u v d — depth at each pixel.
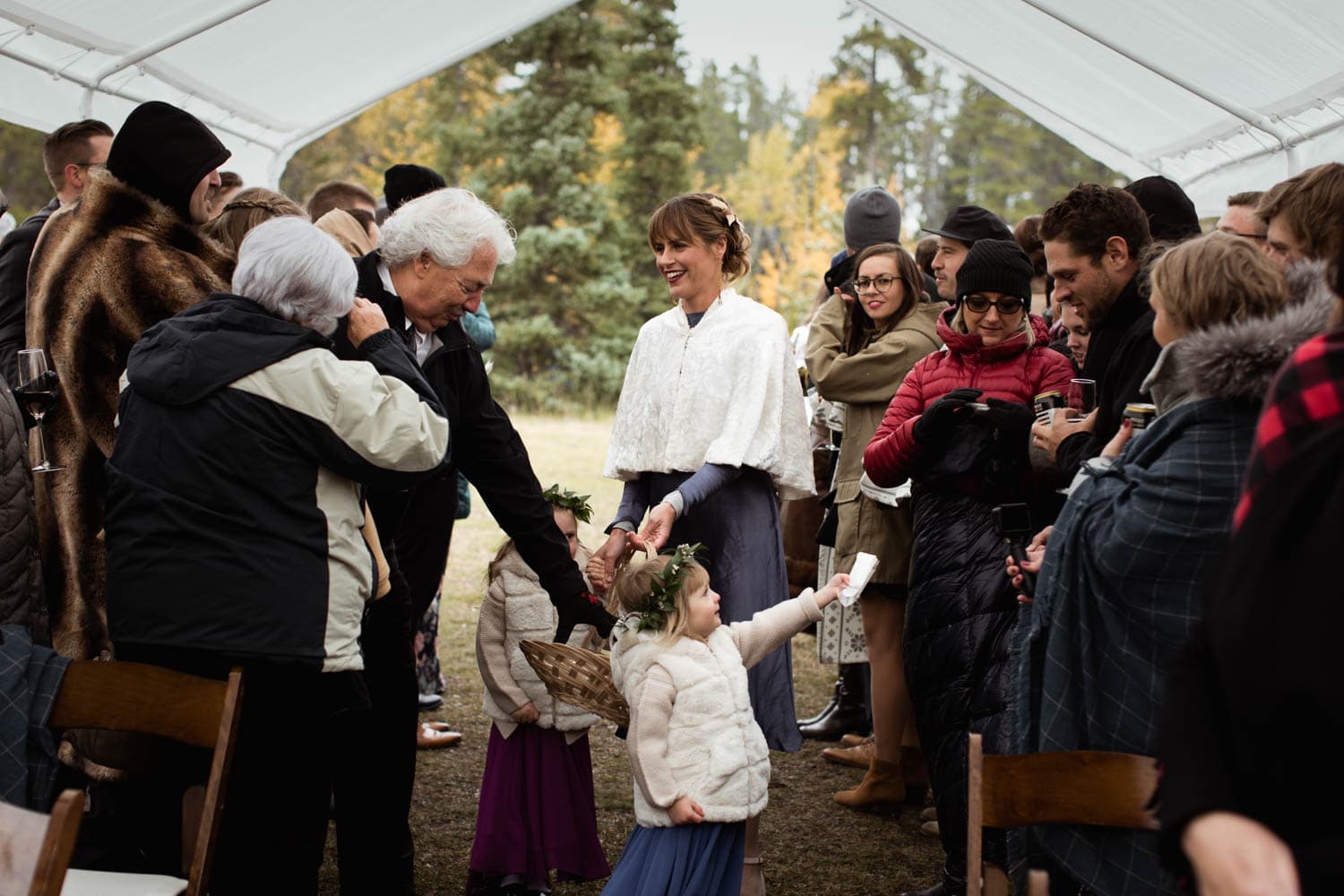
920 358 4.12
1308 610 1.18
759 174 38.00
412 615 3.27
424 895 3.54
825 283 4.98
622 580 3.00
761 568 3.46
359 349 2.78
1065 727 2.39
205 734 2.36
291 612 2.49
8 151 31.94
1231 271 2.31
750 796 2.88
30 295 3.24
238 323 2.54
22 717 2.43
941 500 3.29
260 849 2.65
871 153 40.75
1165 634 2.26
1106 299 3.09
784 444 3.50
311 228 2.63
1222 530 2.18
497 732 3.52
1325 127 5.38
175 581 2.47
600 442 15.27
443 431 2.66
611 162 27.27
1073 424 2.97
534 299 23.25
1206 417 2.22
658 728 2.86
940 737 3.17
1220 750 1.26
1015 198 41.72
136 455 2.52
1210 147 6.76
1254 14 4.81
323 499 2.56
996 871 2.27
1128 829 2.25
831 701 5.33
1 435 2.76
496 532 9.73
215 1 5.39
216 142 3.27
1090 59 6.63
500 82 32.69
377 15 6.57
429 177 4.74
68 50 5.25
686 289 3.53
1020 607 2.74
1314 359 1.32
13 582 2.77
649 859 2.86
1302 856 1.14
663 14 27.44
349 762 3.17
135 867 3.23
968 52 8.16
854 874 3.74
